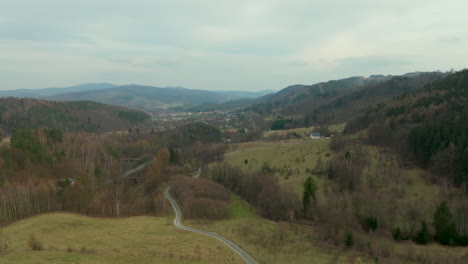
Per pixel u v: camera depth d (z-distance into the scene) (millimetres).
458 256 89000
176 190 153500
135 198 144250
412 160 150250
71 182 147625
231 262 73125
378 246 91938
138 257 67125
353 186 135875
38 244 68875
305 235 106875
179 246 79938
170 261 66438
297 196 134750
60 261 56531
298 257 84250
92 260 60375
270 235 102312
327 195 134875
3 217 100938
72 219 102938
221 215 121688
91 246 73812
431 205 116312
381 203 120562
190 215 119688
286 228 112750
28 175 146750
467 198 115375
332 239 100875
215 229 103188
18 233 83938
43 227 88188
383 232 105250
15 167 149125
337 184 141875
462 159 123500
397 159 153250
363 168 150375
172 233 94375
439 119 154750
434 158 135000
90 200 124625
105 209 120125
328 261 82750
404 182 134375
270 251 86438
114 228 97500
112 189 153500
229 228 105312
